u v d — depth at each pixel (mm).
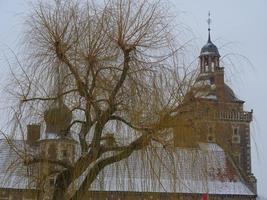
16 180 16406
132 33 16750
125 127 16469
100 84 16344
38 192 16328
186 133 16562
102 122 16250
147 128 16219
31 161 16422
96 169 16219
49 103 16703
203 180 16906
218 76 17688
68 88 16594
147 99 16391
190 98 16906
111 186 16234
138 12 17078
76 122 16625
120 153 16234
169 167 16188
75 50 16484
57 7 17156
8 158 16719
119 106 16484
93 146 16188
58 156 16656
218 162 18094
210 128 17562
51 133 16641
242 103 18188
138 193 16078
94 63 16344
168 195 16203
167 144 16266
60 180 16484
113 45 16609
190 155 16703
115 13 16922
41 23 16922
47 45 16734
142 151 16141
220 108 17766
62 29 16703
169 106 16531
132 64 16609
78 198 16156
